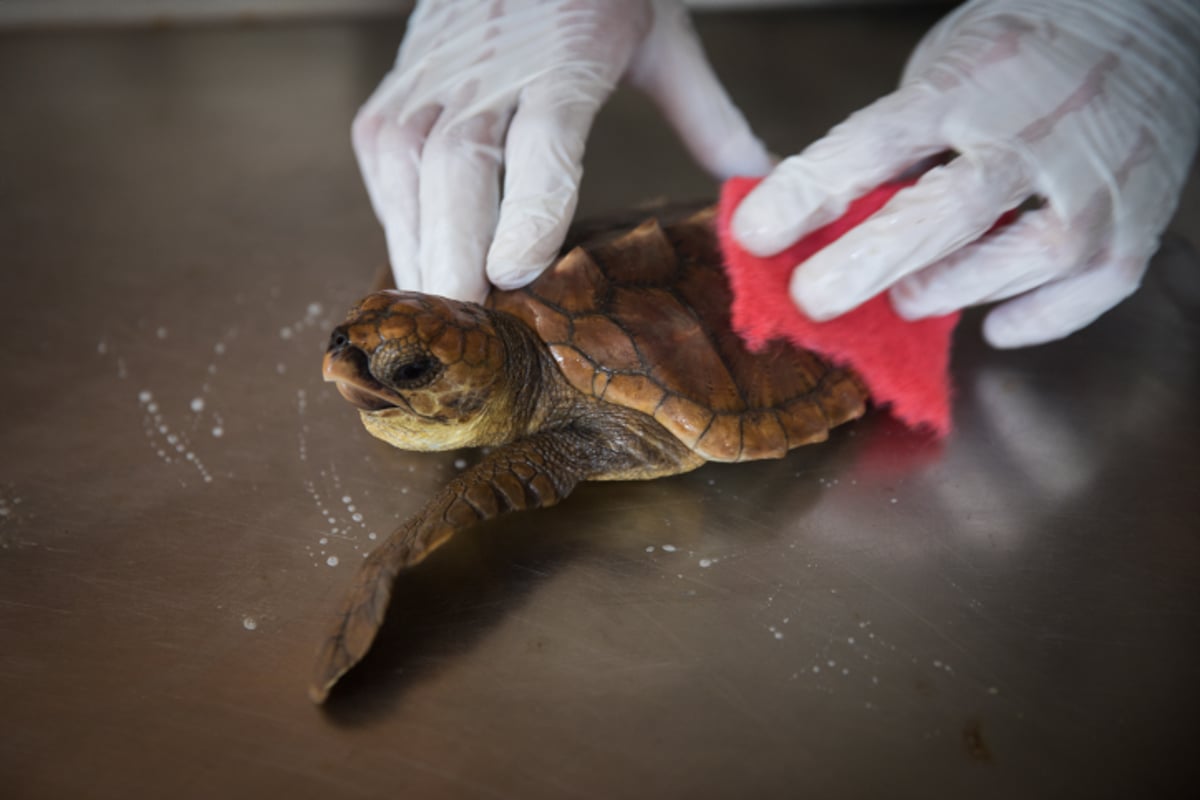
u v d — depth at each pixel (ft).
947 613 0.73
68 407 0.97
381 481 0.87
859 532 0.81
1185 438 0.91
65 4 2.08
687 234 0.94
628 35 1.04
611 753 0.63
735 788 0.61
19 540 0.81
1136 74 0.88
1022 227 0.89
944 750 0.63
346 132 1.61
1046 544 0.79
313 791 0.62
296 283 1.18
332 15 2.12
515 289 0.89
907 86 0.89
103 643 0.72
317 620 0.73
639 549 0.79
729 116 1.13
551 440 0.84
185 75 1.87
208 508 0.84
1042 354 1.03
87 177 1.48
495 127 0.99
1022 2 0.93
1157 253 1.17
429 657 0.70
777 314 0.88
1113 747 0.64
